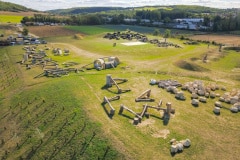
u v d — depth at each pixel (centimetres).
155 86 4056
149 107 3180
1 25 12050
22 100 3781
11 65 5644
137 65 5356
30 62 5759
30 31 11506
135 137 2569
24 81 4509
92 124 2828
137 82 4238
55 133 2867
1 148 2852
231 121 2936
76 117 3034
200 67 5109
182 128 2755
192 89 3816
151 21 18150
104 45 7612
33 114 3350
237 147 2439
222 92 3872
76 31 12069
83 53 6706
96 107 3231
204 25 16050
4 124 3278
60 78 4509
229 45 8481
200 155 2312
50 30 12019
